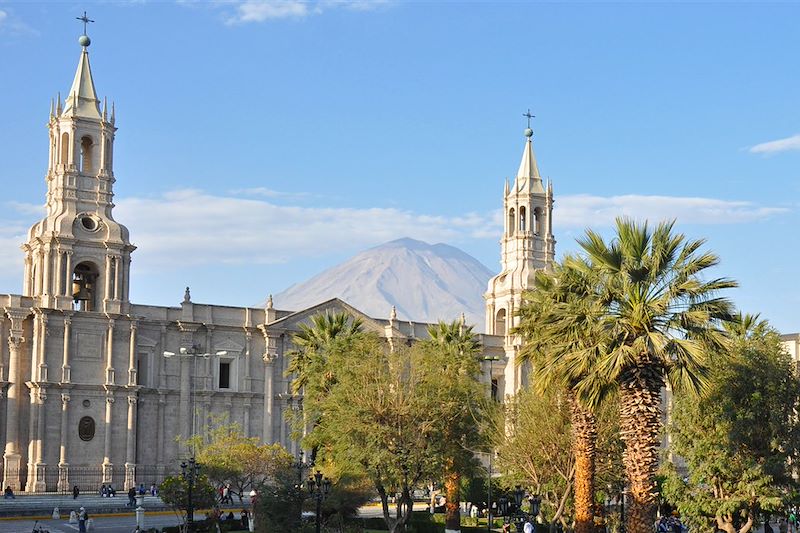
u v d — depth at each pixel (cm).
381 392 7538
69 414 12150
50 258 12188
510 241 15412
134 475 12419
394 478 7506
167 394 12912
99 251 12462
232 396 13288
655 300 5262
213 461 9656
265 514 7838
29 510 10219
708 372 5172
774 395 6438
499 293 15238
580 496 5856
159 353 12925
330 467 8469
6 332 12088
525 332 6512
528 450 7288
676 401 6662
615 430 7244
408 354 7975
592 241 5475
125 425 12462
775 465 6378
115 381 12431
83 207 12481
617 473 7300
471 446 7881
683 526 8450
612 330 5344
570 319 5516
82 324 12294
